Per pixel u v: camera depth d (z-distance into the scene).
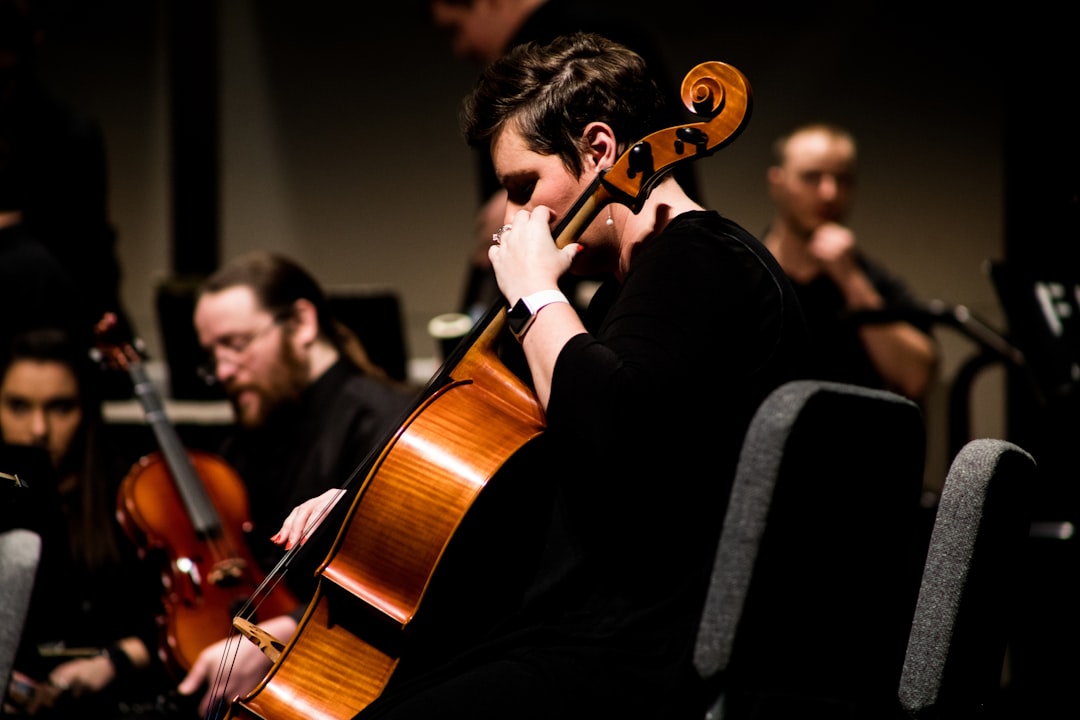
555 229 4.81
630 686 4.42
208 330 8.57
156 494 8.45
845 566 4.41
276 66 15.17
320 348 8.66
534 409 5.05
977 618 4.66
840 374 10.02
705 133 4.81
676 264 4.56
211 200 15.16
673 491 4.57
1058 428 7.68
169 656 7.93
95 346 9.11
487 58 11.15
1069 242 8.48
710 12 14.34
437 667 4.81
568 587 4.71
